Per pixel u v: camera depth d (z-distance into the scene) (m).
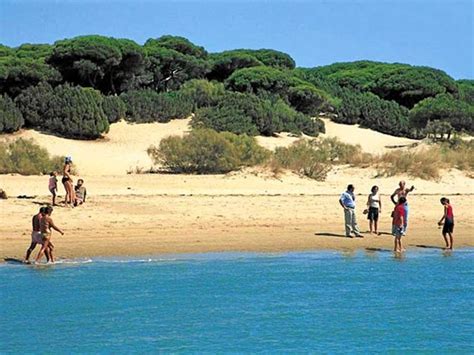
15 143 61.28
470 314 25.53
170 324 23.38
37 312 24.30
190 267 30.97
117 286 27.67
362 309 25.83
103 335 22.17
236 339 22.08
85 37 104.38
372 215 38.66
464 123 102.62
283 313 25.00
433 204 48.59
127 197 45.28
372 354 21.06
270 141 93.50
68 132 85.81
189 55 125.94
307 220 41.59
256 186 52.53
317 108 119.00
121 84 109.31
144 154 80.00
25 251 32.69
